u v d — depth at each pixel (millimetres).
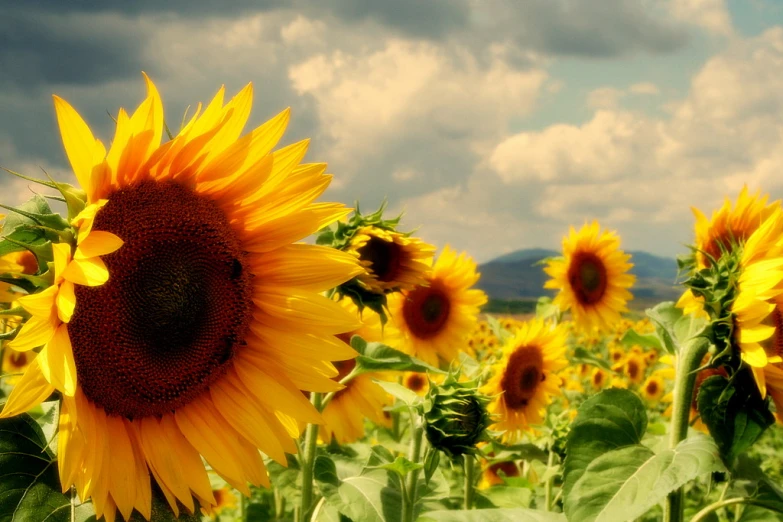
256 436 1170
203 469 1158
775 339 1248
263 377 1187
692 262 1501
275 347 1188
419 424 1292
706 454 1196
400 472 1240
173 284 1146
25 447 1098
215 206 1174
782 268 1221
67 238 1003
